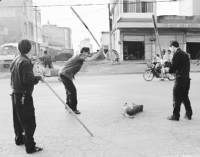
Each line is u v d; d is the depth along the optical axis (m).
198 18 41.41
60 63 42.56
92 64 35.41
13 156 5.64
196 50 41.72
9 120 8.67
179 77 7.89
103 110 9.71
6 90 16.39
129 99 11.78
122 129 7.30
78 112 9.22
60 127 7.65
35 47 62.19
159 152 5.61
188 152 5.58
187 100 8.14
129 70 29.30
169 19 40.69
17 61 5.70
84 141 6.41
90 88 15.85
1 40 54.00
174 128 7.30
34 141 6.31
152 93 13.45
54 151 5.84
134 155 5.48
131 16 40.12
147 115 8.84
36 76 6.11
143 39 40.53
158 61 20.22
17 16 54.47
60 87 16.88
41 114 9.34
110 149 5.85
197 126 7.47
